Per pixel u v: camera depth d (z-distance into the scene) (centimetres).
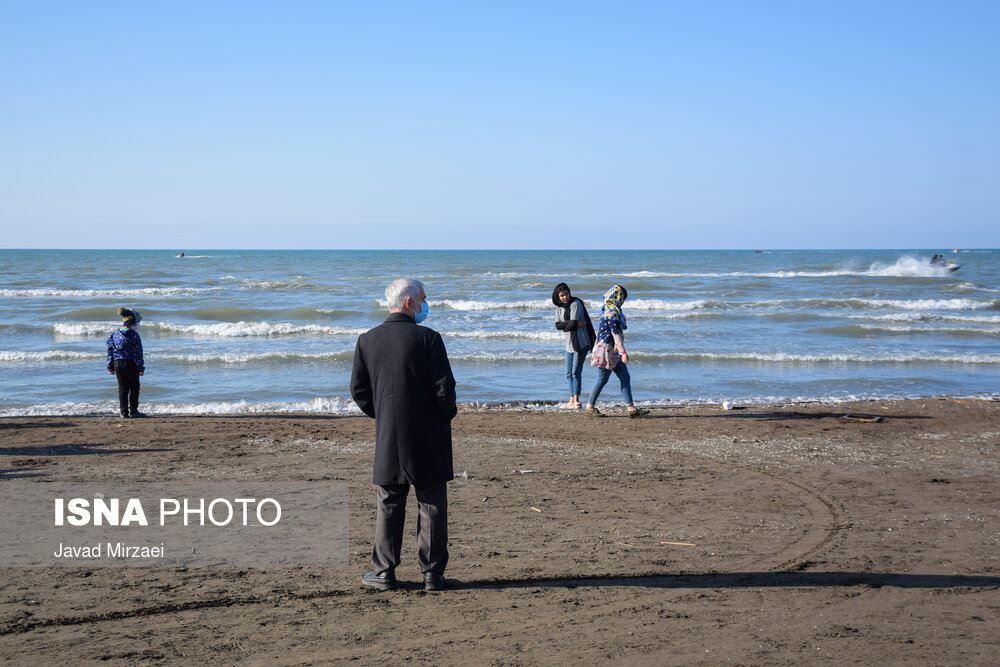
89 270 6384
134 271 6266
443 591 449
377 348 440
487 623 396
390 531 451
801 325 2586
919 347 2091
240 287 4375
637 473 790
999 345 2142
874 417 1153
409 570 493
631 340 2202
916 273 6269
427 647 365
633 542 552
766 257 12119
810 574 480
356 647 365
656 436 1002
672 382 1554
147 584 461
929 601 430
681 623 395
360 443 952
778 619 400
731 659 349
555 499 681
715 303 3309
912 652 357
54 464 824
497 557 516
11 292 3856
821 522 609
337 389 1471
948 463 845
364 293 4003
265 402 1334
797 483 748
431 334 439
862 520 614
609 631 384
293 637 378
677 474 786
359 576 477
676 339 2228
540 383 1536
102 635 381
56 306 3209
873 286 4509
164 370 1678
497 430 1041
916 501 679
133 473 782
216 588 455
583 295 3800
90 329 2352
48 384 1509
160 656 355
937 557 517
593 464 833
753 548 537
